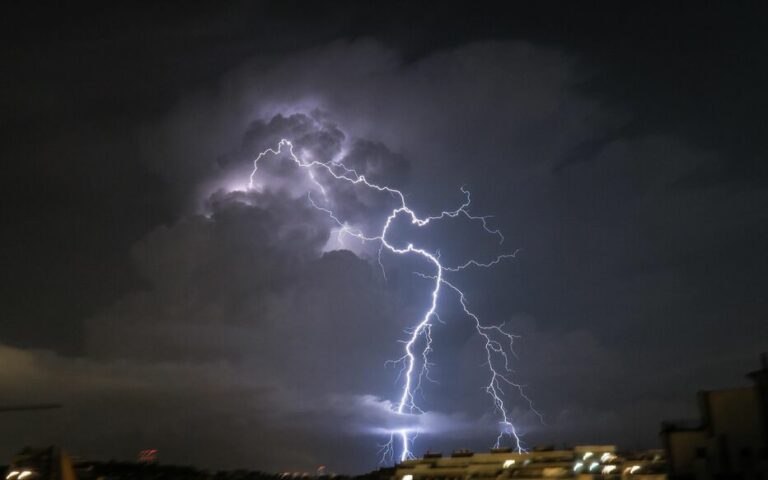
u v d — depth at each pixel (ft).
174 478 199.93
